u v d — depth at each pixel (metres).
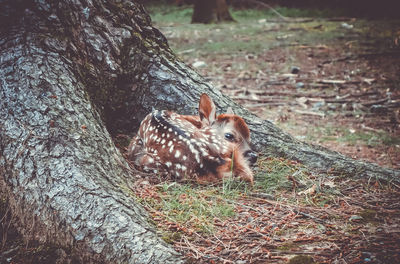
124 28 4.86
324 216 3.60
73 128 3.79
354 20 18.16
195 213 3.53
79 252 3.12
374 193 4.09
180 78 5.03
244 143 4.45
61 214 3.26
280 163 4.51
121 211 3.24
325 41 13.89
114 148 4.05
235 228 3.39
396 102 8.17
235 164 4.02
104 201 3.28
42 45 4.25
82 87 4.30
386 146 6.32
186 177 4.02
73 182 3.38
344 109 8.09
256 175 4.26
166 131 4.20
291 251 3.09
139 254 2.95
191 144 4.01
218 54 12.55
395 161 5.71
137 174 4.10
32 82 3.97
